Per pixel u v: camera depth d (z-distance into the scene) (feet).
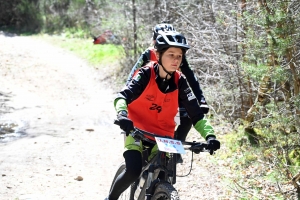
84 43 81.41
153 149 15.99
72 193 23.71
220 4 33.24
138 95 15.40
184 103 16.03
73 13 96.58
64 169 27.55
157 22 47.06
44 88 53.31
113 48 71.41
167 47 14.67
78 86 54.70
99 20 69.15
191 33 35.68
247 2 27.37
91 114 41.91
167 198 14.21
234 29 31.09
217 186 24.03
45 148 31.83
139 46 53.36
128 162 15.31
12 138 34.53
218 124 33.88
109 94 50.80
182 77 15.90
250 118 28.99
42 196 23.08
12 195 23.07
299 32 21.89
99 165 28.53
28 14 107.14
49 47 81.00
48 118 40.55
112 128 37.52
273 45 21.98
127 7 55.26
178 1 41.34
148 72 15.28
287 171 21.81
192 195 23.24
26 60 68.33
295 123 21.95
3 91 50.78
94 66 64.90
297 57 23.59
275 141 23.27
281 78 21.99
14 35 99.40
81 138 34.50
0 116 40.73
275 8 22.22
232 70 30.73
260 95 27.61
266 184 23.29
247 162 26.12
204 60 34.45
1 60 66.95
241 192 22.86
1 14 111.96
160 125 15.99
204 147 14.75
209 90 33.47
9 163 28.35
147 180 15.31
